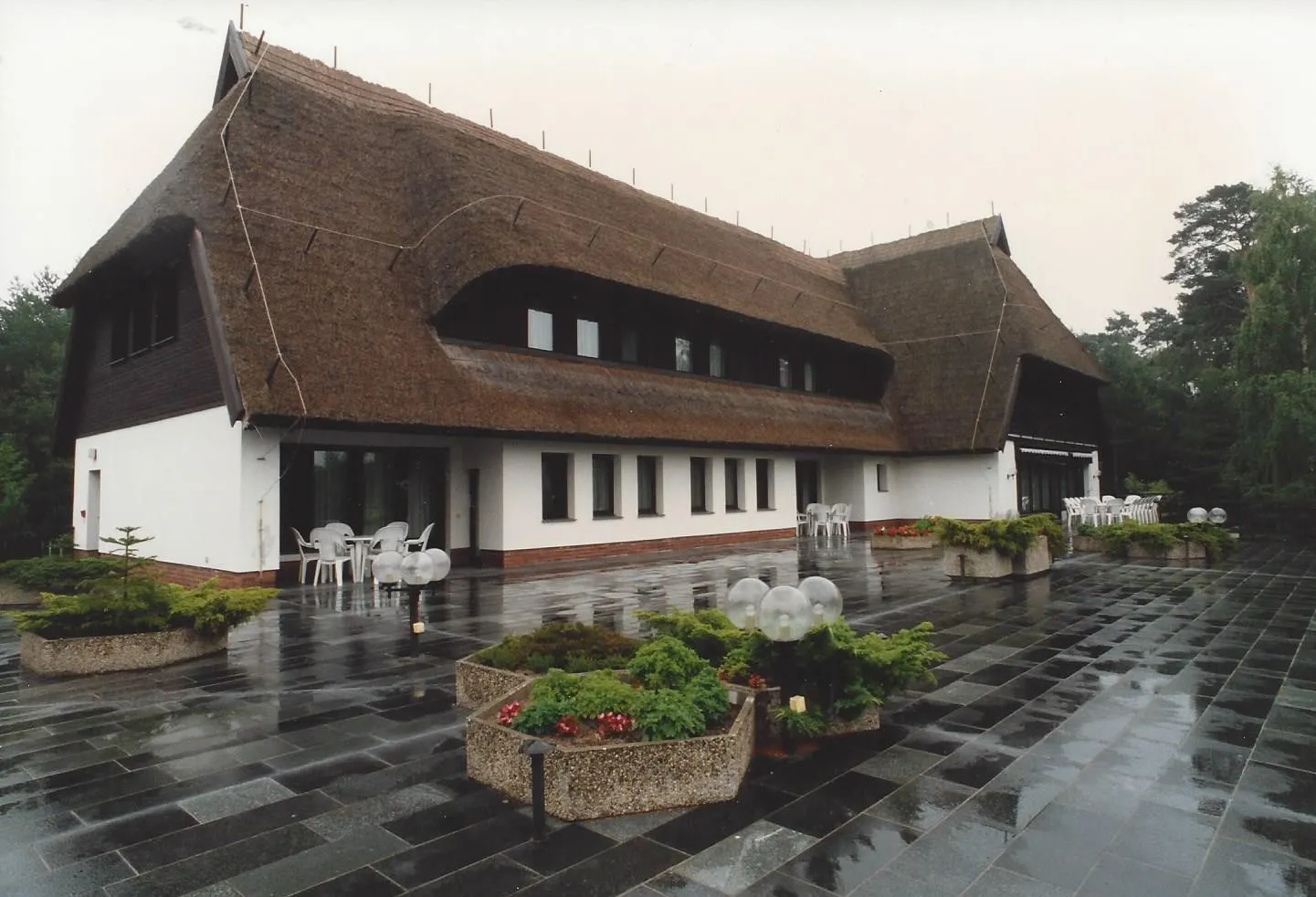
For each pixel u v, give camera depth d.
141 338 17.72
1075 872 3.58
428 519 17.28
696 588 13.51
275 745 5.50
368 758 5.21
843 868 3.64
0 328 30.52
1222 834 3.96
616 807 4.26
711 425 21.89
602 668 6.12
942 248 33.03
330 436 14.98
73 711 6.46
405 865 3.71
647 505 21.30
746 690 5.39
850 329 29.36
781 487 25.59
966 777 4.76
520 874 3.60
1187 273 43.78
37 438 26.72
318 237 15.55
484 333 17.78
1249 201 29.44
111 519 18.78
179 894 3.49
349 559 14.39
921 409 29.25
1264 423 27.08
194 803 4.50
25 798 4.61
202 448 14.55
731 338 25.48
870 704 5.44
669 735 4.50
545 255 17.70
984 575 14.16
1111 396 37.62
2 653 9.20
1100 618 10.30
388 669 7.76
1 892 3.52
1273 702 6.32
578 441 18.31
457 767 5.02
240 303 13.40
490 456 17.30
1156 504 29.70
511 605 11.76
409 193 18.67
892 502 29.77
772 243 33.38
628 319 21.95
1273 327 27.06
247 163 15.33
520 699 5.41
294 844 3.96
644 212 25.72
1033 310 31.45
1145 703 6.32
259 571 13.45
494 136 23.73
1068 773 4.82
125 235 17.34
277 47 18.78
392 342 15.32
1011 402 27.30
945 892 3.41
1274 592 12.76
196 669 7.90
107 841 4.03
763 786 4.66
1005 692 6.70
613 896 3.40
